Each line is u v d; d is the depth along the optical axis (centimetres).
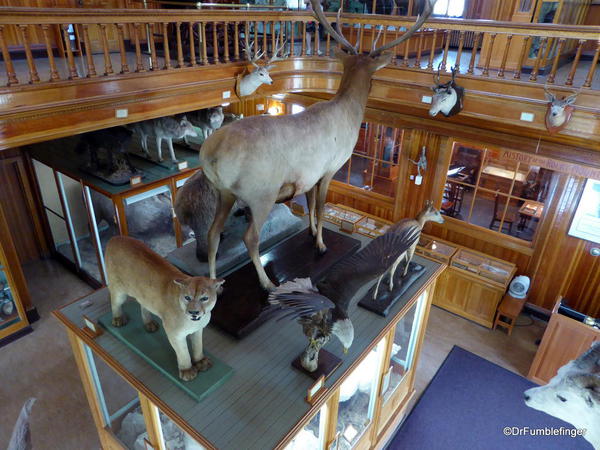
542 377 525
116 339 309
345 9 838
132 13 418
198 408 258
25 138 385
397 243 264
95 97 416
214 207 353
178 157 668
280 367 290
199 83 496
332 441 323
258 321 321
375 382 365
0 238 534
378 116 691
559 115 422
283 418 254
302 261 382
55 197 695
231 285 350
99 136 554
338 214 754
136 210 624
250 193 295
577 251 579
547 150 555
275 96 832
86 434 444
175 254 387
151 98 461
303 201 936
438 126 632
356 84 350
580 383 271
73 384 501
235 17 497
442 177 661
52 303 633
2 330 552
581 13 647
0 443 434
